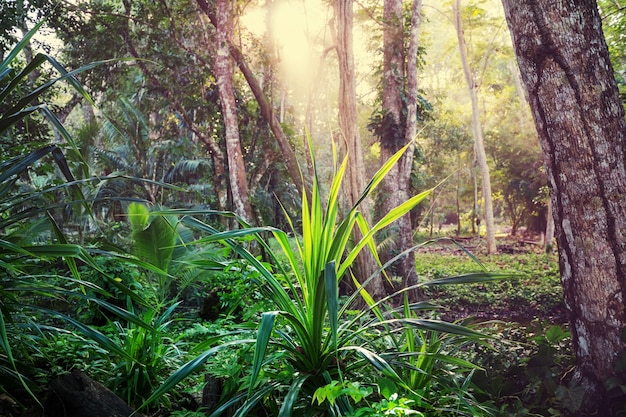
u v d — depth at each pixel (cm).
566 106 404
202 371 376
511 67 2950
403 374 328
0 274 300
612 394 384
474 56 2653
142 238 397
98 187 1276
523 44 419
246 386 296
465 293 1286
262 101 1245
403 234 1305
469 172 3272
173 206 1425
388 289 1227
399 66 1471
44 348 345
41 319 462
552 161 417
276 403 310
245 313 373
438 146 2970
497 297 1242
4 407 287
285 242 302
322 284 282
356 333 311
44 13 1230
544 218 3047
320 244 296
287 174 1462
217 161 1332
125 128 1444
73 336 381
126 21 1318
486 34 2706
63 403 300
